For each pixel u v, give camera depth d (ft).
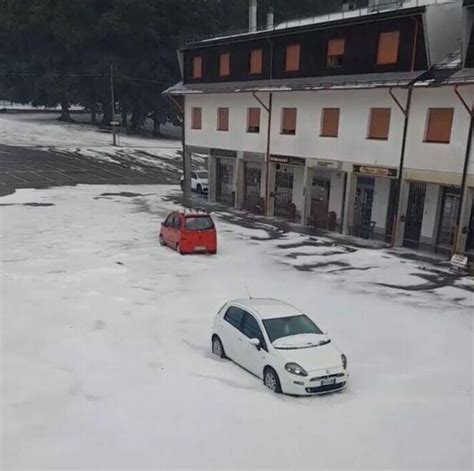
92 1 217.56
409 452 27.27
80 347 40.50
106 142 207.72
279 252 75.15
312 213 101.14
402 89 75.92
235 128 110.52
